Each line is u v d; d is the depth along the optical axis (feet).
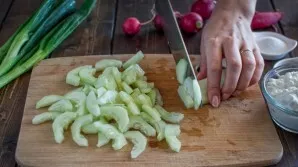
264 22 2.38
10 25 2.53
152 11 2.58
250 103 1.91
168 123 1.84
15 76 2.11
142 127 1.80
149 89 1.96
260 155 1.69
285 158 1.72
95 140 1.77
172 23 2.12
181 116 1.83
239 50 1.87
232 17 2.03
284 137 1.80
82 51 2.31
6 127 1.89
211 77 1.85
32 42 2.25
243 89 1.89
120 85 1.99
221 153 1.70
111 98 1.89
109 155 1.70
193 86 1.84
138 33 2.42
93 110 1.81
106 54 2.28
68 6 2.40
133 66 2.03
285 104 1.76
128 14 2.59
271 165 1.70
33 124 1.84
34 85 2.04
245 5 2.08
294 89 1.78
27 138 1.77
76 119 1.82
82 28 2.48
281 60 2.07
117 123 1.80
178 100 1.95
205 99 1.90
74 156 1.70
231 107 1.89
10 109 1.98
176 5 2.66
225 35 1.91
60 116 1.82
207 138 1.76
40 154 1.70
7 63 2.13
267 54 2.17
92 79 2.00
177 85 2.03
